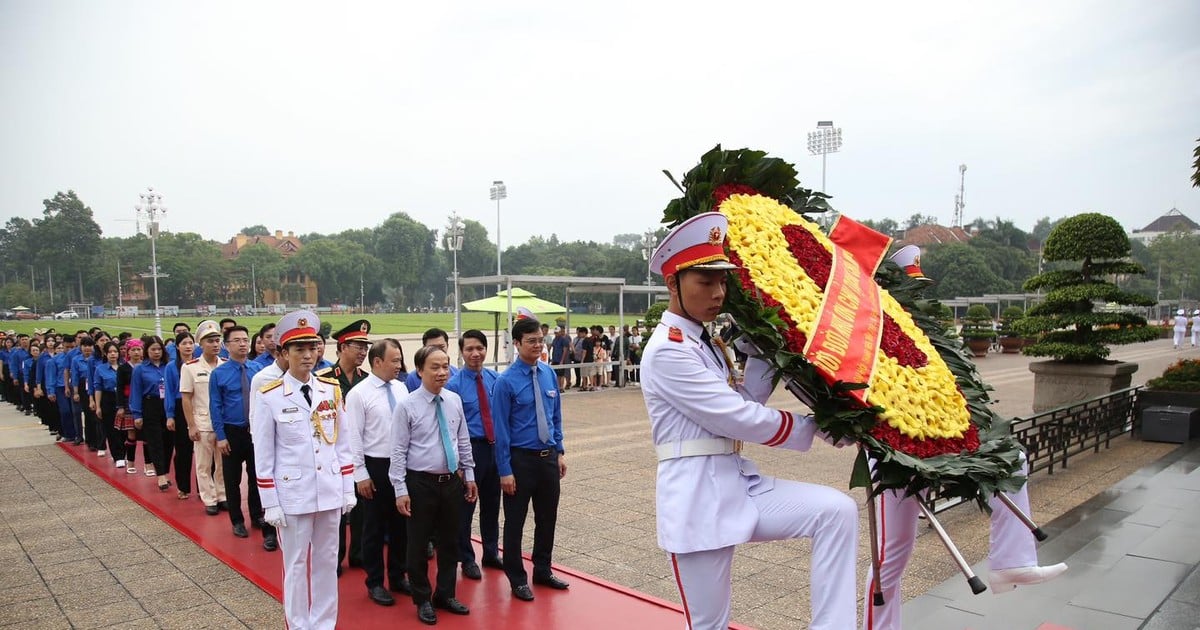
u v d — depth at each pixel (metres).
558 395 5.54
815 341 2.75
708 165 3.26
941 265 52.41
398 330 49.50
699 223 2.71
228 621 4.87
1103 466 9.33
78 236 73.50
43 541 6.65
